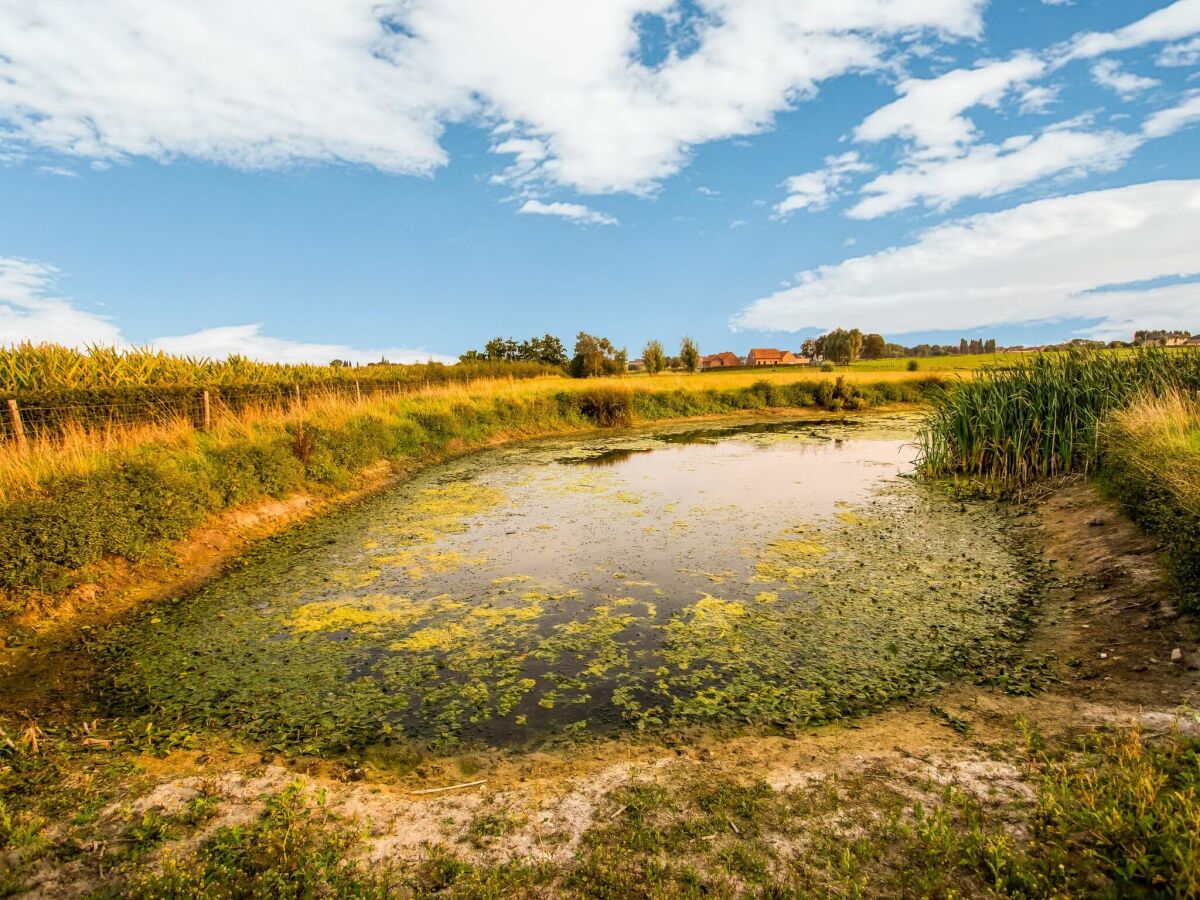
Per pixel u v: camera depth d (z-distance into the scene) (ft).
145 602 21.65
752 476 43.29
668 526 30.42
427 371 99.76
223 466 31.48
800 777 11.04
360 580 23.81
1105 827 8.28
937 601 19.89
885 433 66.59
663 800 10.53
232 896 8.43
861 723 13.24
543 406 74.28
